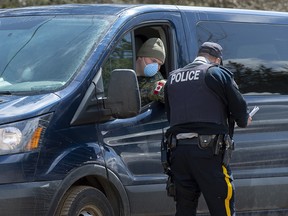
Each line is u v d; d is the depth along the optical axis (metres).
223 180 12.28
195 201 12.78
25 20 14.21
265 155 14.95
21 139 11.53
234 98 12.31
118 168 12.77
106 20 13.42
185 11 14.42
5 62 13.30
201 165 12.29
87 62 12.69
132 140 13.10
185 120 12.41
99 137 12.59
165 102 12.94
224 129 12.37
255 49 15.23
